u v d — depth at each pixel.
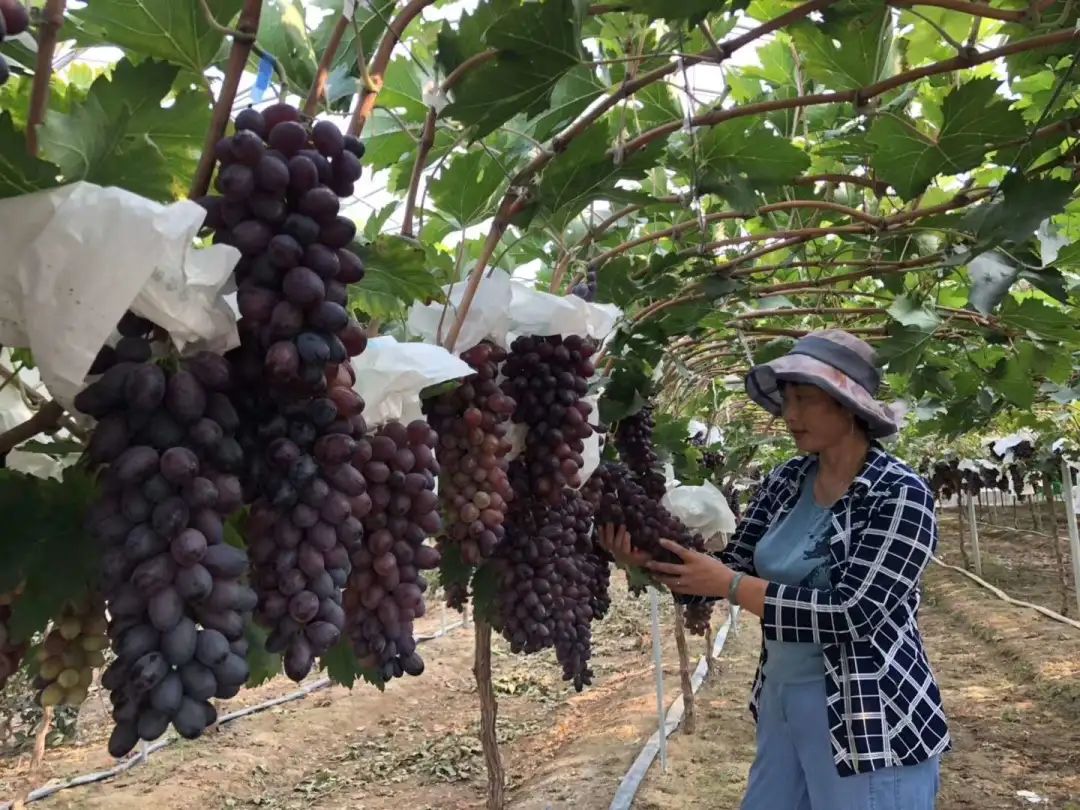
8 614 1.23
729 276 3.63
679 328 3.86
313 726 8.29
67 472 1.23
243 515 1.38
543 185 2.16
